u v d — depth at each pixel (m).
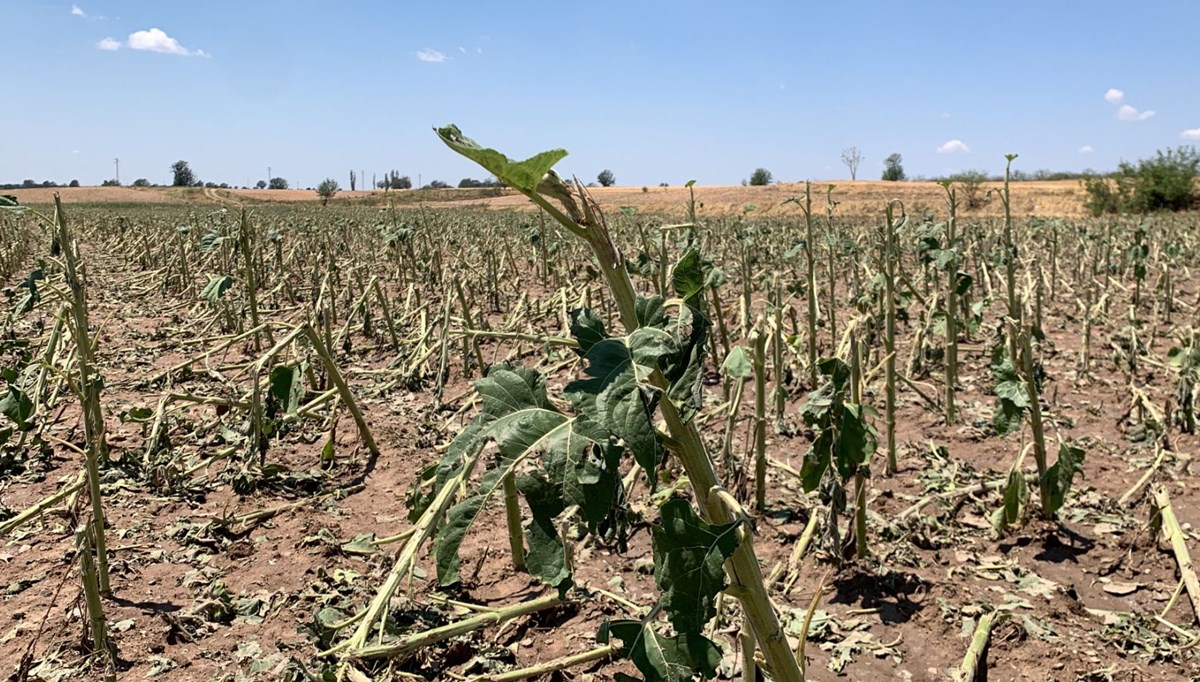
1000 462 4.94
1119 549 3.79
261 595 3.41
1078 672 2.87
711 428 5.51
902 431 5.50
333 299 9.36
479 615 2.82
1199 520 4.03
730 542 1.29
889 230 4.58
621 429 1.14
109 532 3.95
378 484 4.71
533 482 1.26
